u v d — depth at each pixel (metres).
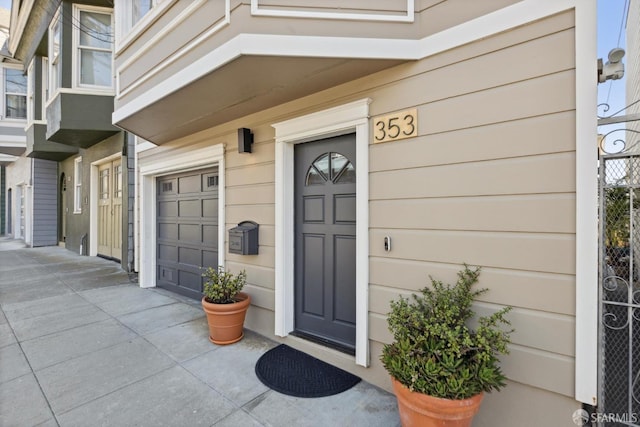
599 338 1.64
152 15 2.93
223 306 2.95
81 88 5.92
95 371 2.52
